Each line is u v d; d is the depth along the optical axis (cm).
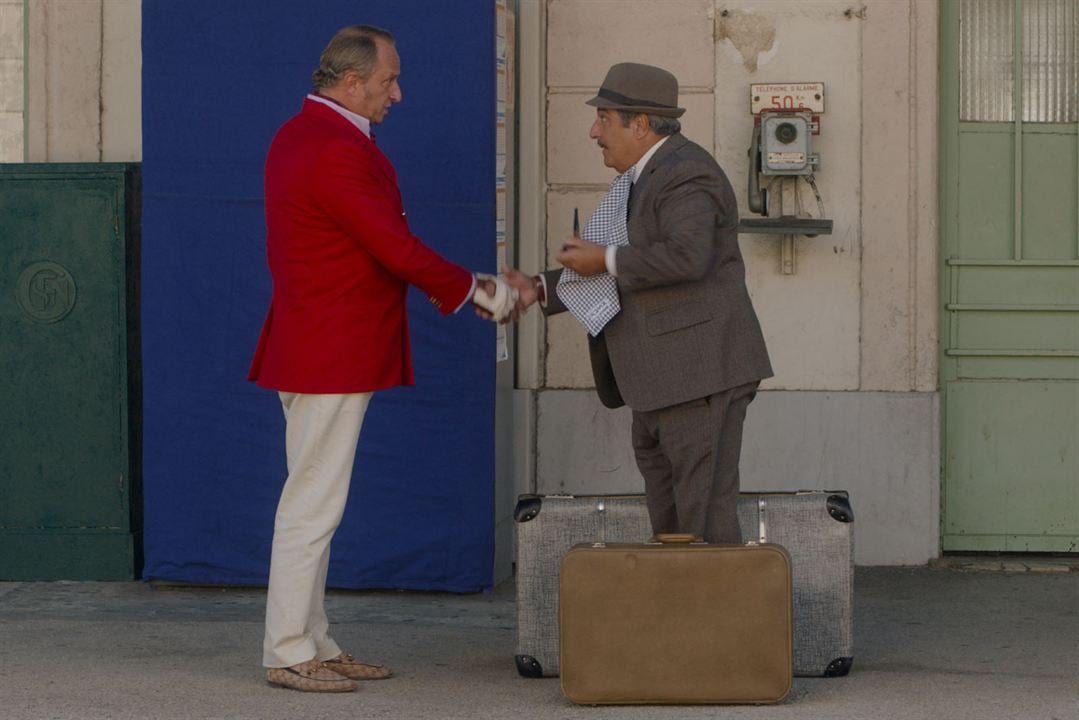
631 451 944
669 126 649
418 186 850
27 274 902
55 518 912
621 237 642
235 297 868
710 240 621
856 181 926
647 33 934
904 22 916
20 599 873
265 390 871
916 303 924
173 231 870
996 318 947
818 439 932
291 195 629
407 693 644
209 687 648
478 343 856
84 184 896
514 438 944
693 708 612
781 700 614
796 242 930
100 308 900
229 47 857
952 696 636
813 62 924
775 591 609
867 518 934
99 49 933
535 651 679
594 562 611
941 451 949
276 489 875
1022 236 945
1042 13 938
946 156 945
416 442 864
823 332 931
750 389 649
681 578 611
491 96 844
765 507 678
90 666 691
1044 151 942
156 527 884
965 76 944
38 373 905
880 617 825
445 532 866
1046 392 947
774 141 898
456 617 830
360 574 872
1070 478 948
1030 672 704
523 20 932
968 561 945
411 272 627
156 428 880
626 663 612
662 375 635
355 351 635
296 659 644
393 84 654
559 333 948
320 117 640
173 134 864
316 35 852
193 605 860
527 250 939
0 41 959
